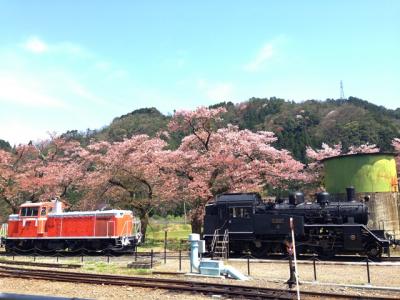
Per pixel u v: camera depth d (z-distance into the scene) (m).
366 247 21.77
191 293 12.85
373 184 28.03
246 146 34.25
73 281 15.15
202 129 36.69
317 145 83.62
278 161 36.94
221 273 16.64
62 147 44.16
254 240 23.70
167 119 98.69
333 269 18.50
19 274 16.72
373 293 12.75
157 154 35.88
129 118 107.50
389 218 27.06
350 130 79.94
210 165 33.69
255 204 24.39
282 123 97.94
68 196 42.69
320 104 125.50
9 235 28.80
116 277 15.48
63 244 27.50
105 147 40.69
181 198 35.97
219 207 24.77
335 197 28.45
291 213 23.52
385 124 83.19
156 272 17.69
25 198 41.66
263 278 15.99
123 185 36.84
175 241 35.94
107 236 26.11
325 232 22.62
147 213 36.12
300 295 12.19
